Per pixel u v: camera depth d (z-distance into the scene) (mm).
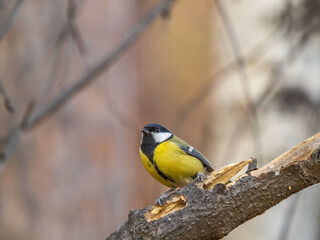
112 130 12797
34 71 11734
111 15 13320
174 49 15258
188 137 14500
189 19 15477
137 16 14203
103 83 13477
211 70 15320
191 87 15086
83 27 12977
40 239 11688
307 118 11938
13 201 11695
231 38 9586
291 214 8180
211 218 5867
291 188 5793
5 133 11406
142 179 13438
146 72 14773
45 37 11945
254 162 5996
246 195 5832
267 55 12672
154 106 14766
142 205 13383
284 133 12164
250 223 12812
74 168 12250
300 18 11180
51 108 8859
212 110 14398
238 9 13891
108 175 12641
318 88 11969
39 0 12062
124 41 9477
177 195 6051
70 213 12023
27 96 11641
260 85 12852
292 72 12078
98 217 12297
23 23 11992
